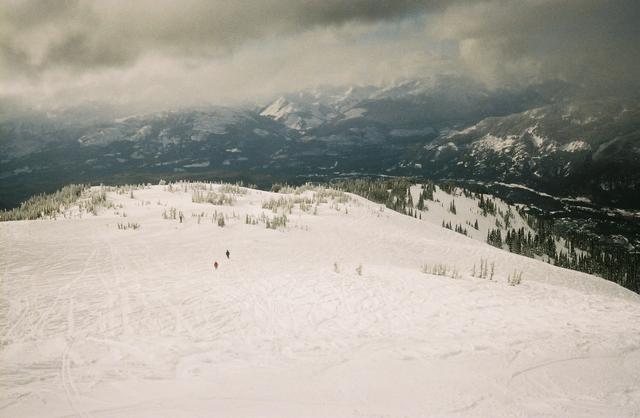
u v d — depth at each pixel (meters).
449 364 13.80
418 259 45.09
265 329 18.62
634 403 10.66
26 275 28.05
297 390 11.68
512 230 160.00
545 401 10.74
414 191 185.12
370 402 10.75
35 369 13.20
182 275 30.75
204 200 77.94
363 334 17.88
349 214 74.75
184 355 14.91
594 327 19.20
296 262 38.81
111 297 23.03
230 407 10.48
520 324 19.64
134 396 11.30
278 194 100.19
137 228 52.59
